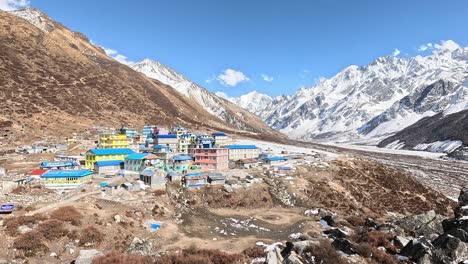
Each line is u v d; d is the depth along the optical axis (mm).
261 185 110625
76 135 169875
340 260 50562
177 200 94688
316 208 101000
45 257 56250
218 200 99062
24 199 76938
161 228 74750
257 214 94125
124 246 64000
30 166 114188
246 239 72750
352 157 172125
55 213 68812
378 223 79562
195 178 103875
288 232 79375
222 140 192500
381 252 54969
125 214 76562
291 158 160375
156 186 97250
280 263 50344
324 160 153750
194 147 145250
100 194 85750
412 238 63938
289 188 112375
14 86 198625
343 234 70000
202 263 53844
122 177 104312
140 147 149875
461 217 65500
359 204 114688
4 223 62562
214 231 77938
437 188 184625
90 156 116688
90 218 69875
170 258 55281
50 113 187500
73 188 89250
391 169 159625
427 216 77562
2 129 153875
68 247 59500
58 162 111812
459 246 53344
